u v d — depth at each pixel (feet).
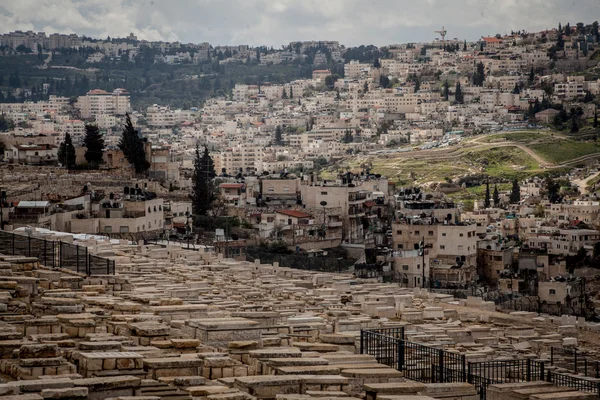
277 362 523.70
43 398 427.33
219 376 513.45
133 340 573.74
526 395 542.16
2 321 588.91
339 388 488.85
